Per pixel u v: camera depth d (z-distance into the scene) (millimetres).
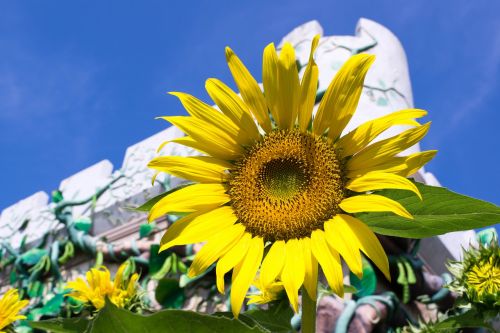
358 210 364
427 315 1016
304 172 405
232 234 399
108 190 1412
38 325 383
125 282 771
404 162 375
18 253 1493
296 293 358
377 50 1297
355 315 911
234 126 420
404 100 1266
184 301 1129
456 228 360
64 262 1377
